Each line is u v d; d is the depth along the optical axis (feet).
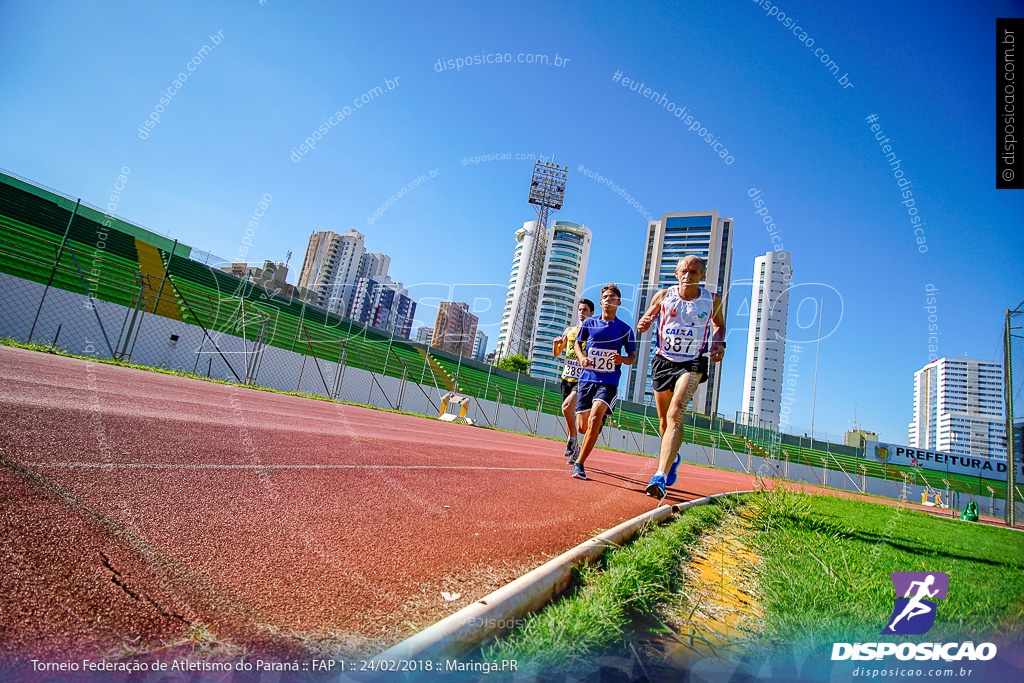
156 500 5.60
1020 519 52.39
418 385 75.31
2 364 18.67
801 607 5.76
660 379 12.66
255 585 4.09
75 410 10.75
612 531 7.75
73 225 70.23
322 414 25.73
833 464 108.88
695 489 19.11
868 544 10.28
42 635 2.98
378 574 4.78
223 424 13.20
